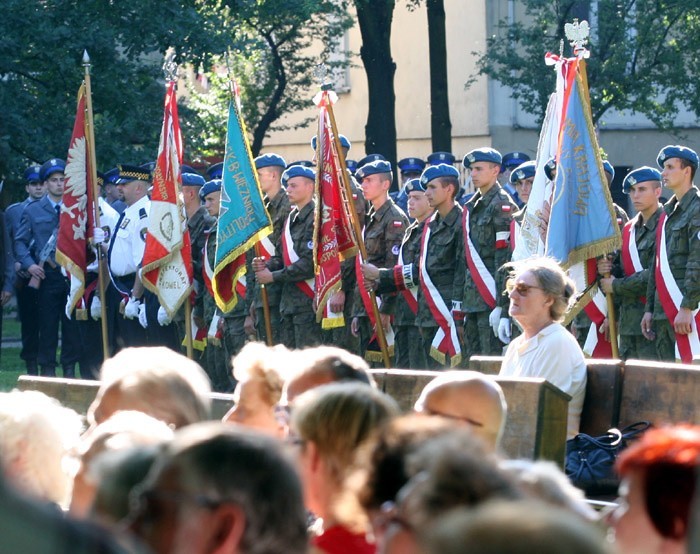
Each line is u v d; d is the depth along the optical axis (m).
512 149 65.56
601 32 53.69
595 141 23.33
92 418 10.20
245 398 11.36
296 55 64.19
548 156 23.98
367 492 6.67
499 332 25.09
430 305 26.77
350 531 8.01
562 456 14.27
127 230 33.22
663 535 5.92
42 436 9.59
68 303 32.75
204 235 32.66
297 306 29.14
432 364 27.56
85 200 32.03
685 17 54.34
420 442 6.55
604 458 14.38
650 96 56.34
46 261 36.34
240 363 11.53
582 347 25.41
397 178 54.34
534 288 16.31
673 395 15.19
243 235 28.23
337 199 26.75
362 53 54.19
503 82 54.78
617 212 26.22
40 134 46.28
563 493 6.89
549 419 14.09
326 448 8.12
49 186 37.34
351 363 10.29
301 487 6.05
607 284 23.69
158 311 32.19
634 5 55.03
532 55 54.44
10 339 52.84
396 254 28.00
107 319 33.62
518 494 5.34
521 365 16.41
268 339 28.81
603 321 24.98
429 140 69.12
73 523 3.94
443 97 55.03
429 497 5.26
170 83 30.88
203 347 32.66
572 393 15.98
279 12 52.34
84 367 34.56
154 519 5.89
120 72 46.81
